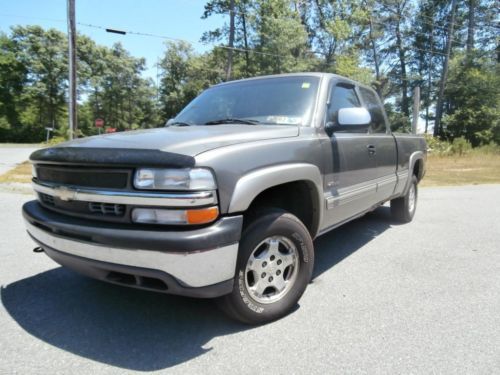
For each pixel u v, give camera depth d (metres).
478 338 2.59
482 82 34.09
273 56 33.41
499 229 5.69
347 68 31.77
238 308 2.59
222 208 2.30
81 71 60.78
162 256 2.15
